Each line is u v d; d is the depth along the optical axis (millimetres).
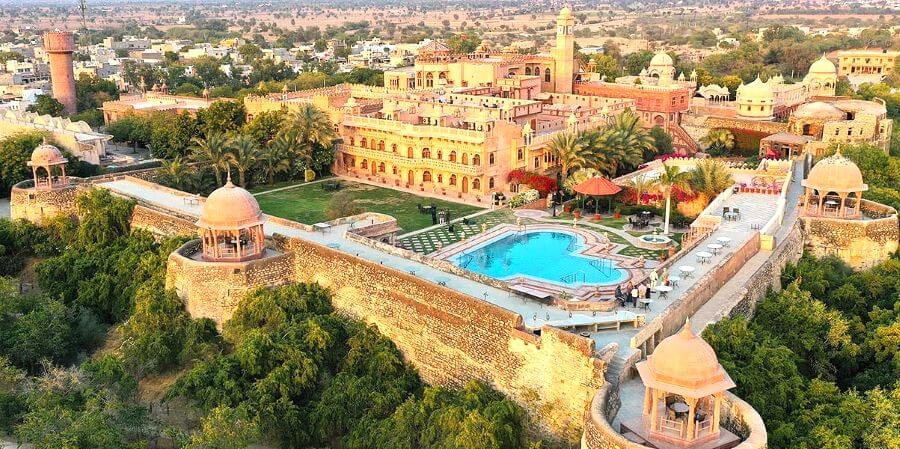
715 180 91000
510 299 58375
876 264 74688
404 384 57875
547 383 50156
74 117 154000
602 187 92062
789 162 97438
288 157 114062
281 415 55188
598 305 55438
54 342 67250
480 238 86750
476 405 51625
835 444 44250
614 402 44531
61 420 50094
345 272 65000
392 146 114625
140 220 83875
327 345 61031
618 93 142375
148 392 61625
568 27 146500
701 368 39188
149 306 66438
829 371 58375
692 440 39781
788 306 61375
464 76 145000
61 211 91375
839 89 164250
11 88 196125
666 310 52781
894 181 95562
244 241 70125
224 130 120750
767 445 43125
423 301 58531
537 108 124938
